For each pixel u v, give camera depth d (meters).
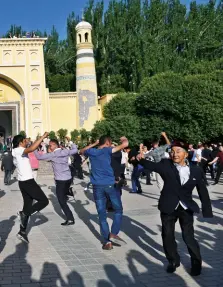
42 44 41.72
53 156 8.87
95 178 7.12
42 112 41.56
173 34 46.22
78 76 42.69
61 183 8.96
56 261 6.18
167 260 6.17
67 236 7.93
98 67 47.97
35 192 7.60
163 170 5.57
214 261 6.07
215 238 7.53
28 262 6.14
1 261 6.20
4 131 50.94
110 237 6.91
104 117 41.88
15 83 41.56
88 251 6.76
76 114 42.62
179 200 5.48
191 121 33.84
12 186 18.36
